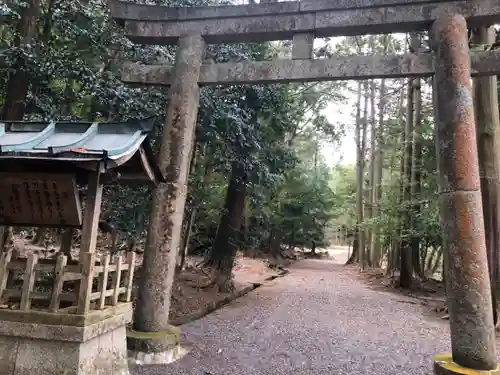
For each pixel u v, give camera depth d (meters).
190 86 5.77
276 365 5.47
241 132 9.10
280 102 11.02
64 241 5.63
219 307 9.64
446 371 4.34
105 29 7.87
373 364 5.71
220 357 5.65
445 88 4.86
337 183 39.56
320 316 9.09
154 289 5.34
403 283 14.18
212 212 14.08
